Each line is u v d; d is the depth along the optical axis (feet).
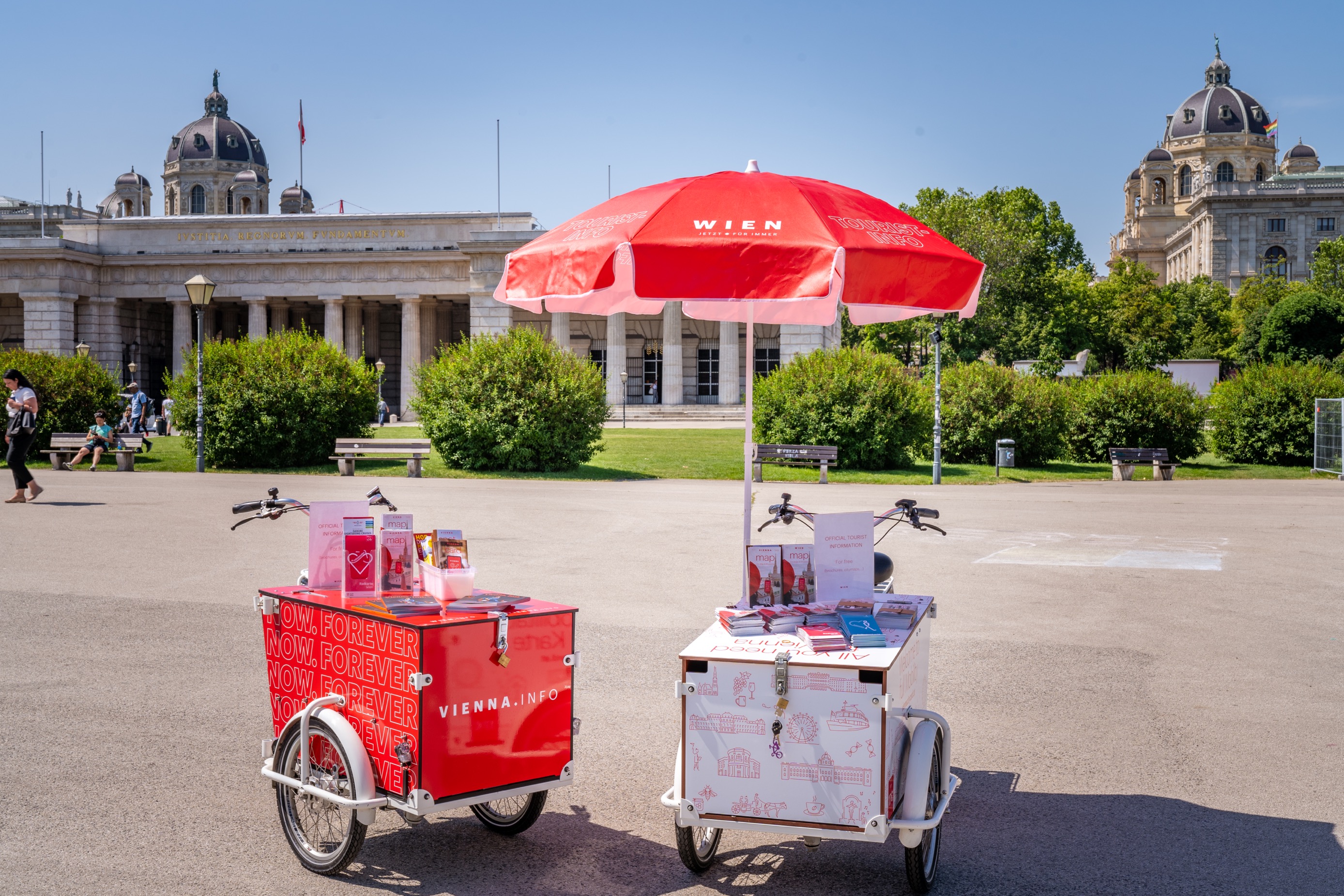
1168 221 537.24
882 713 14.84
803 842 18.17
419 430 151.53
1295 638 32.58
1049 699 25.99
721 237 16.48
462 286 236.02
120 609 34.68
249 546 48.73
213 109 435.53
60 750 21.50
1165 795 19.86
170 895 15.34
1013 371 121.60
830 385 109.70
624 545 50.83
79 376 107.55
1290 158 544.21
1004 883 16.21
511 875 16.40
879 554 20.67
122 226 241.96
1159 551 50.90
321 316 272.10
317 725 16.51
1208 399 136.56
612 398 234.58
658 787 20.27
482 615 16.26
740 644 16.10
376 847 17.48
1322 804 19.43
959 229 240.12
